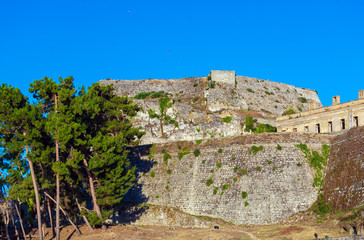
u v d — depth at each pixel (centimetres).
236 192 9238
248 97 14762
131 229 8475
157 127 12912
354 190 8319
